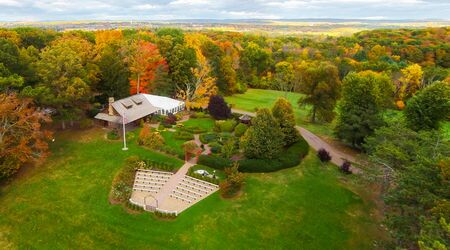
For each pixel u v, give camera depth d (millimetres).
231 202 41094
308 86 67438
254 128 48594
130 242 34625
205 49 94000
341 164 51438
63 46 58250
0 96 43312
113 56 67688
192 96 75188
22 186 42750
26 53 61250
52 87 54250
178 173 47219
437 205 24641
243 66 115938
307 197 42625
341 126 55969
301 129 67125
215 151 51969
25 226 36188
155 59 74125
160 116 65562
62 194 41562
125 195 41250
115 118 59062
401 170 35125
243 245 34688
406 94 85062
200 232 36125
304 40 176375
